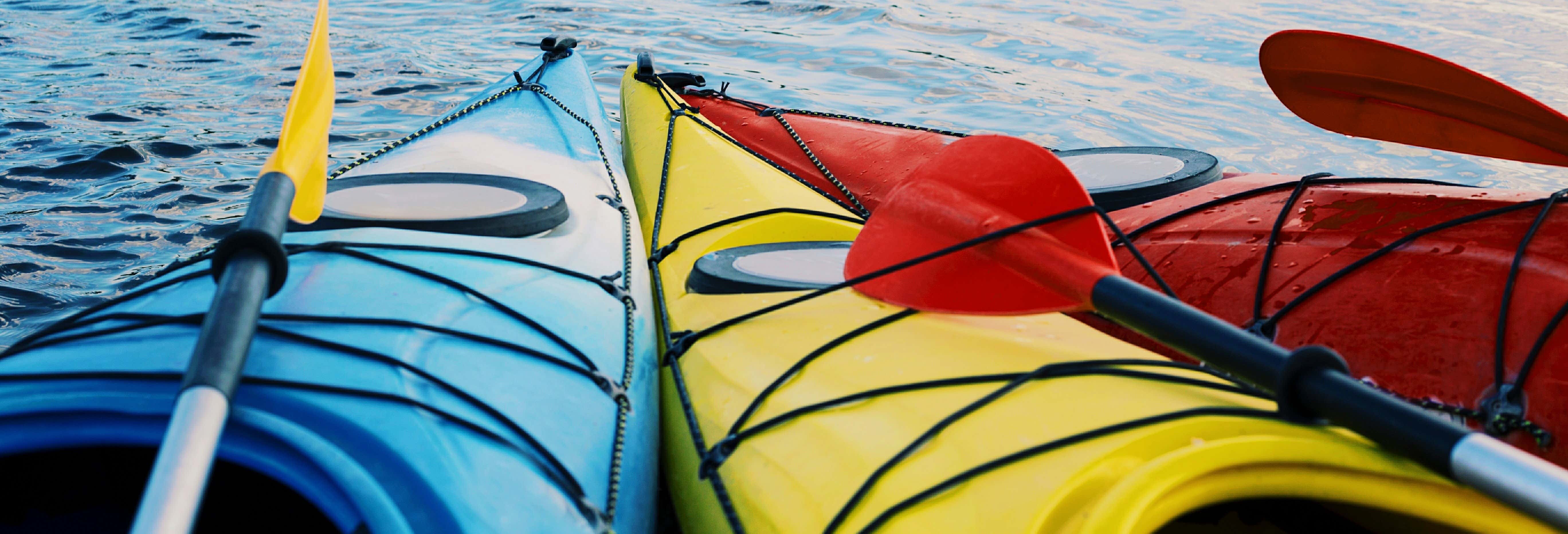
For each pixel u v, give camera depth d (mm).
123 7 6957
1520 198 1859
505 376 1512
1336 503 1402
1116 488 1061
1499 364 1565
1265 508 1544
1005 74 5895
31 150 3855
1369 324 1783
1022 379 1402
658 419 1918
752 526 1407
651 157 3205
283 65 5500
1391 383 1701
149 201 3400
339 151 4070
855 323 1773
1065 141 4645
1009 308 1550
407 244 1830
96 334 1373
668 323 2143
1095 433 1215
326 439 1196
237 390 1162
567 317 1821
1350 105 2342
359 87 5121
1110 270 1415
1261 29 7359
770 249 2293
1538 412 1491
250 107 4660
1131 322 1332
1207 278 2137
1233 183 2475
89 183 3551
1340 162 4391
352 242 1799
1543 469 886
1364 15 8000
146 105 4602
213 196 3482
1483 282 1690
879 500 1261
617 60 6016
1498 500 924
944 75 5832
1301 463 1160
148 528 906
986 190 1655
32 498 1403
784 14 7566
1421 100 2160
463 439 1284
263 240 1195
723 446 1581
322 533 1556
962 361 1521
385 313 1528
